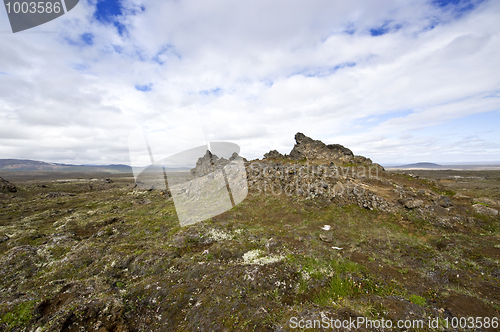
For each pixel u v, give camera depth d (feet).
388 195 48.44
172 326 18.62
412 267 25.45
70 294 21.52
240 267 24.54
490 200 44.88
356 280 23.34
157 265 27.43
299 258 27.12
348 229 37.22
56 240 38.88
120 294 21.74
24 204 79.51
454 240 31.17
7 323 17.30
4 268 29.63
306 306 19.70
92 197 94.38
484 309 17.60
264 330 17.03
